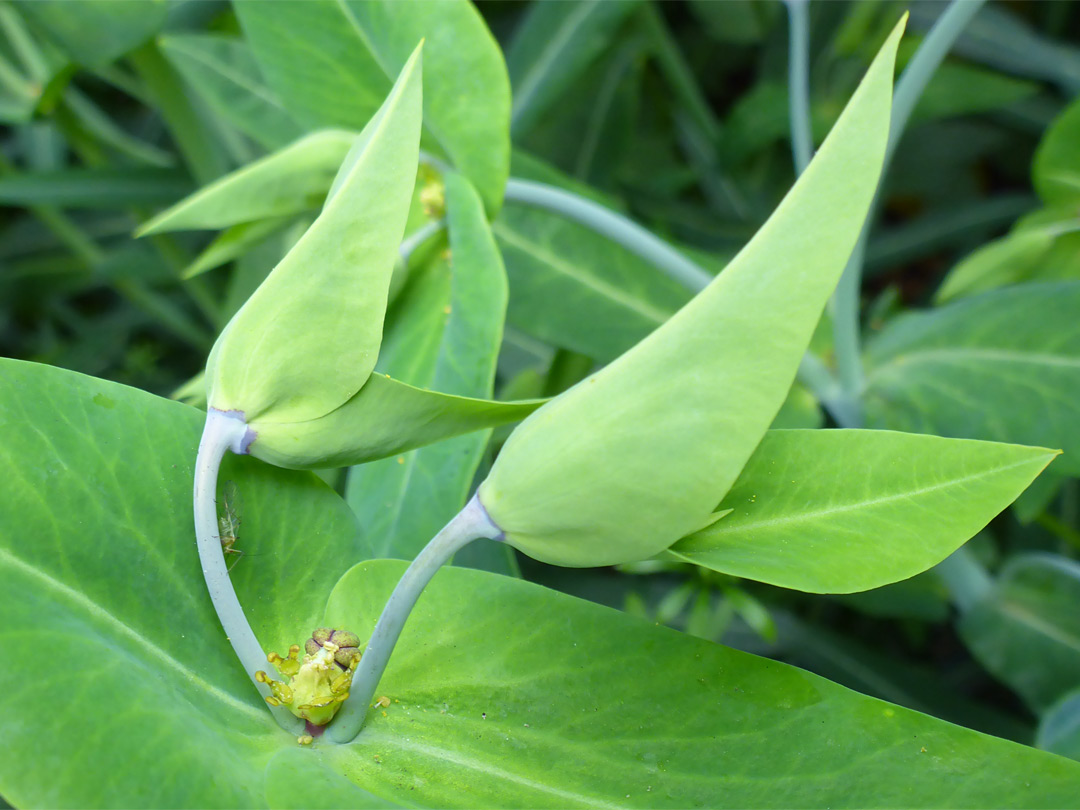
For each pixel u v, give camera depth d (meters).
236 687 0.10
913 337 0.17
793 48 0.18
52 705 0.08
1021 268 0.19
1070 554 0.22
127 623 0.10
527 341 0.24
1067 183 0.18
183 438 0.10
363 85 0.15
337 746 0.10
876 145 0.08
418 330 0.14
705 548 0.09
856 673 0.21
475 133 0.14
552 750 0.10
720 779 0.10
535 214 0.20
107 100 0.32
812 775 0.10
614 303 0.19
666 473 0.08
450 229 0.14
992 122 0.30
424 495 0.13
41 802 0.08
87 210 0.31
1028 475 0.09
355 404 0.09
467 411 0.10
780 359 0.08
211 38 0.21
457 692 0.10
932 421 0.17
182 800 0.08
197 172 0.23
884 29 0.25
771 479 0.10
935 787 0.09
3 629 0.09
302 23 0.15
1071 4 0.29
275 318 0.09
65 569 0.09
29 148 0.30
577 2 0.23
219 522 0.10
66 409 0.10
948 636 0.25
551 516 0.09
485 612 0.10
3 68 0.25
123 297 0.32
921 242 0.27
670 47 0.27
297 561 0.11
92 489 0.10
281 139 0.21
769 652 0.22
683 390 0.08
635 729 0.10
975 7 0.15
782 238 0.08
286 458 0.10
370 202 0.09
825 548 0.09
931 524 0.09
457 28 0.14
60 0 0.17
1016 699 0.23
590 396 0.09
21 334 0.31
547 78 0.23
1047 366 0.16
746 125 0.25
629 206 0.27
